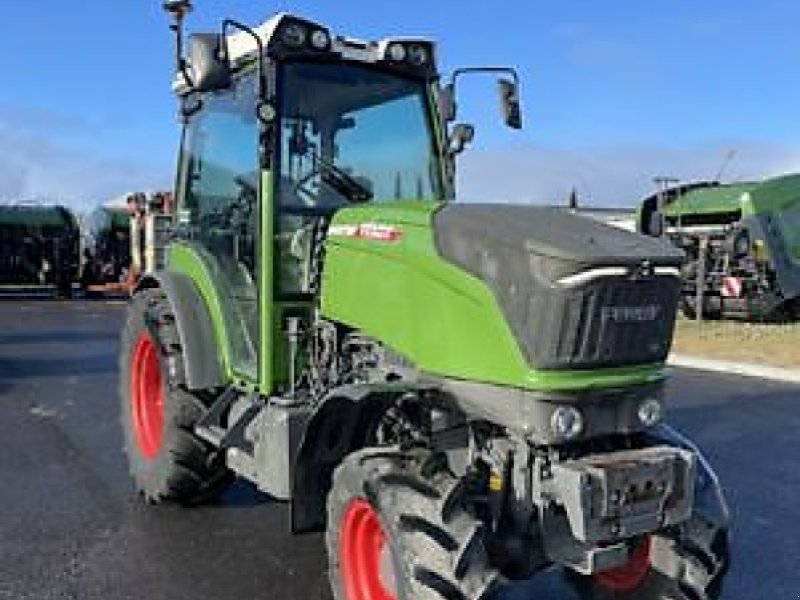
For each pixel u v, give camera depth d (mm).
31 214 27562
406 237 4301
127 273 25031
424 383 4102
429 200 4984
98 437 8328
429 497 3770
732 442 8656
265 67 5039
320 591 4879
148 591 4859
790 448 8422
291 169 5141
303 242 5039
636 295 3791
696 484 4059
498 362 3842
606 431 3834
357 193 5309
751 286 17031
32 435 8391
